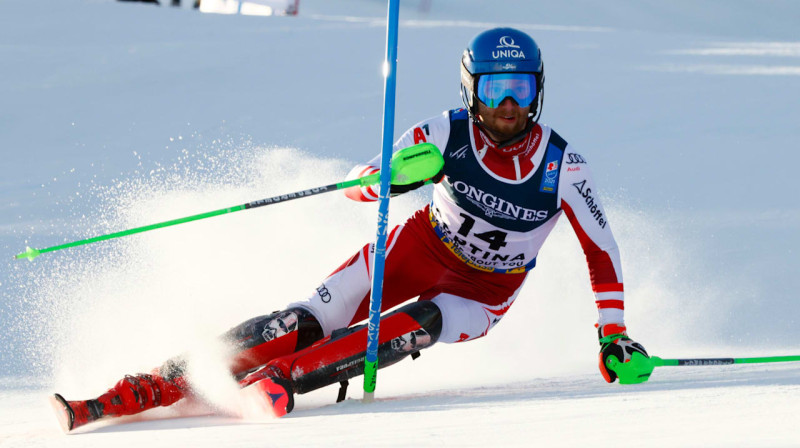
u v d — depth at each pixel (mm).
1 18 61469
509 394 12195
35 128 37281
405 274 15102
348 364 12688
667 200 27938
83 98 42188
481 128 13875
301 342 13859
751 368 13602
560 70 50062
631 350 13125
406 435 8727
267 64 49750
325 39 57250
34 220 25609
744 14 118562
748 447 7254
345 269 14805
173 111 40000
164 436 9953
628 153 33531
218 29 60562
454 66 49188
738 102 42219
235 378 13359
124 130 36812
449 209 14492
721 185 29469
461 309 14266
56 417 11188
